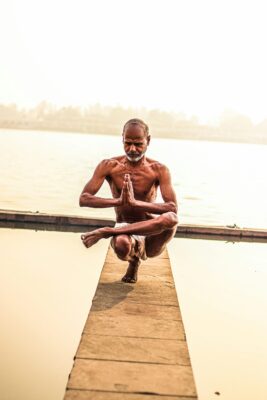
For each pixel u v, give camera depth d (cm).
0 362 418
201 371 417
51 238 937
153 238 447
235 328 515
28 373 402
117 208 471
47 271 702
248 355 452
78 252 830
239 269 763
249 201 1681
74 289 621
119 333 359
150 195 463
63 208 1350
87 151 4900
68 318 521
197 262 803
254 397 379
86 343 340
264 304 595
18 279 657
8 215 1026
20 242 889
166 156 4672
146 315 397
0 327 489
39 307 551
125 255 417
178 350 336
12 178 2031
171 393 282
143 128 439
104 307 411
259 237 995
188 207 1489
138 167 458
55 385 385
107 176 467
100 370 303
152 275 514
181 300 604
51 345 455
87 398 272
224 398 377
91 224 1016
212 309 573
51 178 2106
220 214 1376
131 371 304
